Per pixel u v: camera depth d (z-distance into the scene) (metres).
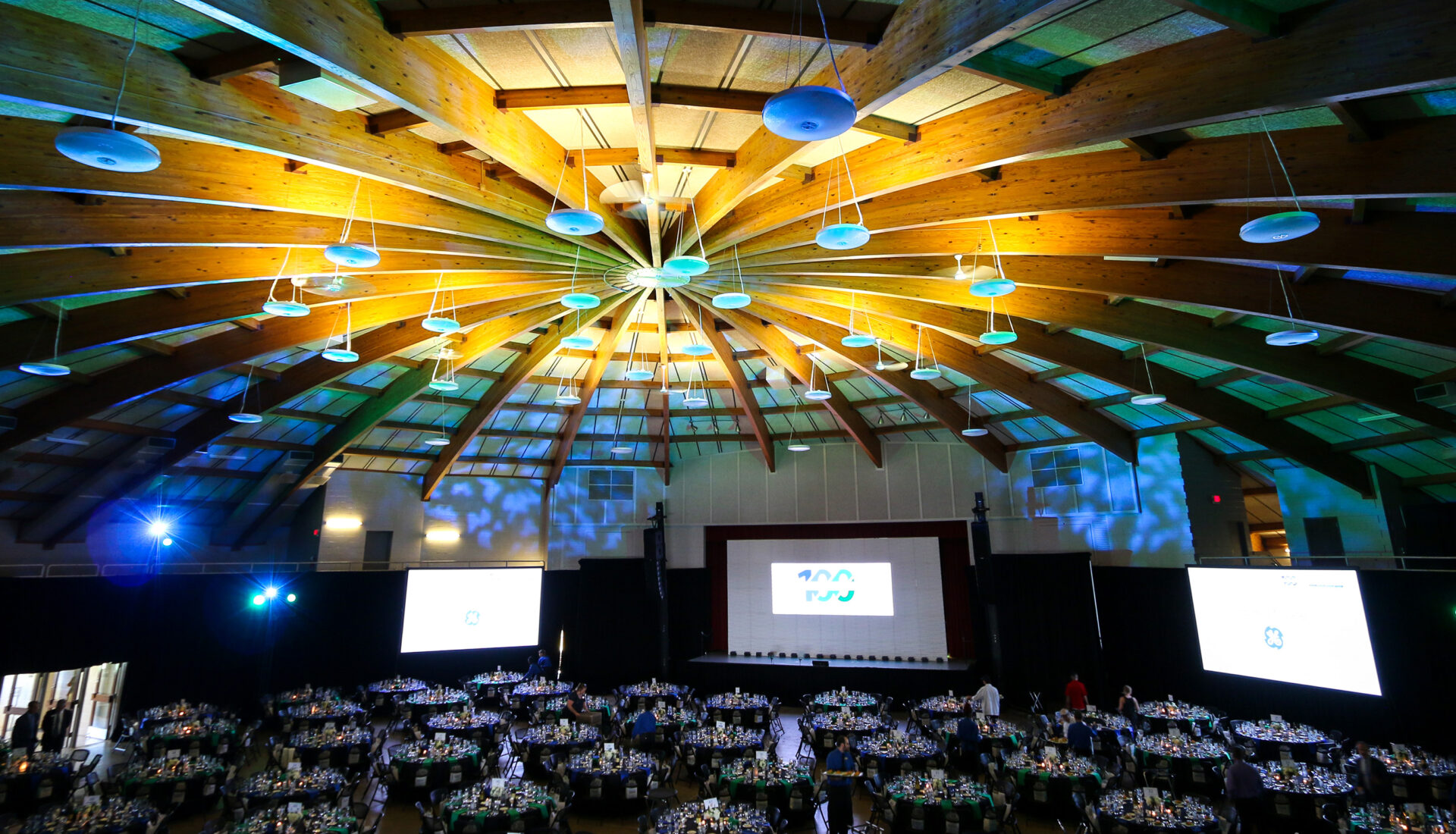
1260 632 17.11
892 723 18.28
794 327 18.78
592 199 12.39
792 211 11.73
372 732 19.39
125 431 18.23
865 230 7.21
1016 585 22.69
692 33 7.79
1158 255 10.78
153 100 7.13
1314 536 18.80
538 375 23.12
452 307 16.92
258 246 11.06
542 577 26.67
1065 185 9.94
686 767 16.05
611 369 23.39
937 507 25.25
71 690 19.78
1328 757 14.03
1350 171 7.77
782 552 27.02
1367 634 14.88
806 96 4.45
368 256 9.05
